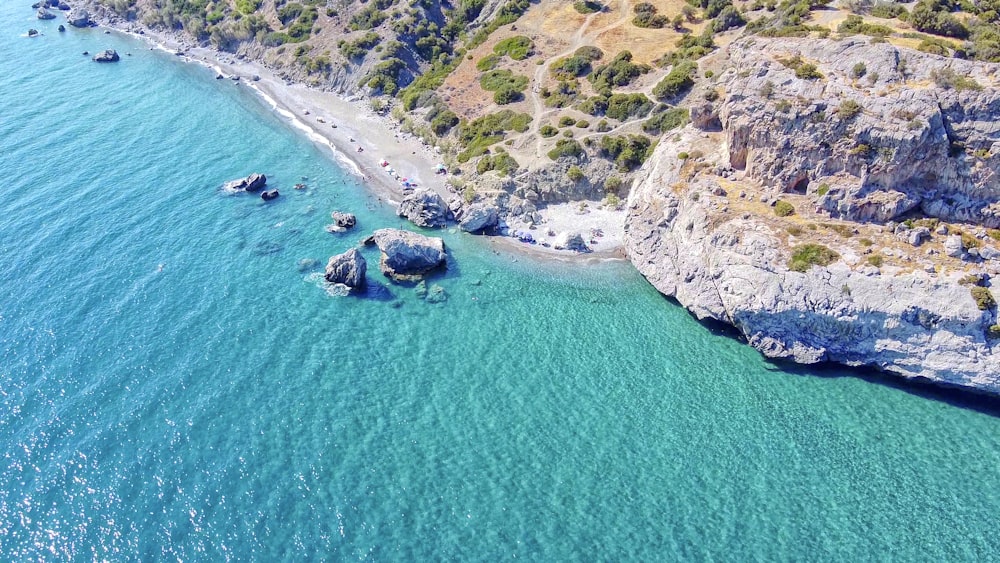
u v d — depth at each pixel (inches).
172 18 6190.9
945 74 2429.9
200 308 2743.6
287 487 2033.7
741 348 2556.6
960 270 2281.0
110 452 2126.0
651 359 2518.5
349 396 2356.1
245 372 2440.9
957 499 1993.1
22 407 2279.8
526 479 2073.1
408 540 1897.1
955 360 2208.4
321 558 1846.7
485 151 3678.6
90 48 5861.2
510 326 2694.4
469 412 2301.9
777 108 2610.7
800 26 3117.6
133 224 3287.4
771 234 2519.7
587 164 3442.4
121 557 1844.2
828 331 2365.9
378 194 3607.3
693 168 2945.4
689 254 2696.9
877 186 2500.0
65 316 2679.6
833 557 1860.2
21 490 2010.3
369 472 2086.6
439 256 3002.0
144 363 2465.6
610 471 2100.1
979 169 2357.3
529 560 1851.6
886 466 2092.8
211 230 3262.8
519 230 3257.9
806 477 2071.9
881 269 2327.8
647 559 1860.2
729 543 1898.4
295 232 3260.3
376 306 2790.4
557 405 2330.2
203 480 2048.5
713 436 2208.4
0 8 7027.6
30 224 3250.5
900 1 3208.7
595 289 2896.2
